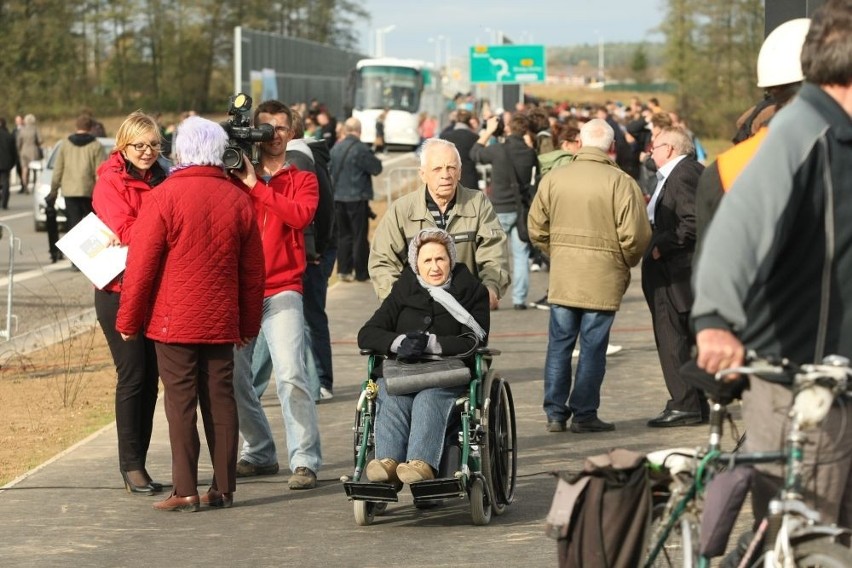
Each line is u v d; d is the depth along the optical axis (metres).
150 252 8.82
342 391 13.91
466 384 8.64
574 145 19.31
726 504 4.90
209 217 8.92
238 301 9.17
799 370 4.74
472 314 8.80
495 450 8.85
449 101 104.38
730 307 4.70
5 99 88.44
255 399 10.28
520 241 20.44
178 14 105.62
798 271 4.95
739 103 84.31
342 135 24.25
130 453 9.73
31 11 89.12
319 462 9.95
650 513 5.30
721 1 84.12
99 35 99.06
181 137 9.02
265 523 8.84
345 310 20.39
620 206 11.51
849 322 4.94
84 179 25.06
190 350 9.07
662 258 11.82
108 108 99.88
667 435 11.54
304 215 9.74
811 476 4.97
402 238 9.51
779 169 4.78
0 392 14.53
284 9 122.38
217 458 9.25
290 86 56.25
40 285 23.70
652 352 16.27
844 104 4.94
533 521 8.77
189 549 8.20
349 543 8.28
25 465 11.04
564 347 11.80
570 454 10.87
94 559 7.99
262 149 9.95
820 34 4.93
